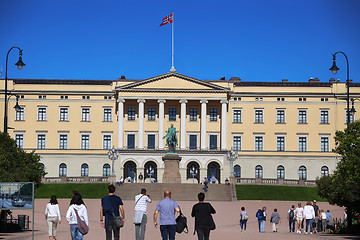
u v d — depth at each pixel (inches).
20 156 2142.0
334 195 1926.7
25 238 1465.3
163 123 4739.2
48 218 1304.1
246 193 3713.1
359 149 1884.8
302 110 4845.0
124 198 3538.4
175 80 4749.0
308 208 1875.0
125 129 4783.5
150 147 4813.0
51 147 4776.1
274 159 4813.0
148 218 2477.9
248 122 4845.0
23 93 4776.1
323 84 4852.4
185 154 4704.7
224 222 2508.6
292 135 4830.2
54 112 4795.8
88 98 4813.0
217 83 4840.1
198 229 1052.5
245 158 4810.5
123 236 1571.1
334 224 2055.9
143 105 4734.3
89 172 4753.9
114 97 4815.5
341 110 4827.8
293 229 2022.6
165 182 3880.4
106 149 4785.9
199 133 4820.4
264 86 4857.3
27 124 4776.1
